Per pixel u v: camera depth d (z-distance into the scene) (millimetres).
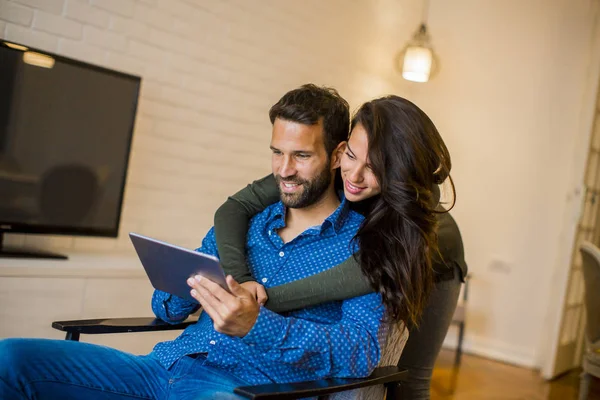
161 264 1537
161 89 3480
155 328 1741
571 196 4516
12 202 2783
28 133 2793
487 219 5012
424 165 1645
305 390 1361
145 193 3484
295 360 1472
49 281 2615
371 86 4816
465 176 5129
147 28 3385
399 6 4984
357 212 1785
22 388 1463
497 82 5031
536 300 4758
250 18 3871
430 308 2146
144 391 1618
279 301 1565
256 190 1866
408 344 2170
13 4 2898
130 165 3402
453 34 5227
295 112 1615
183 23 3537
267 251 1724
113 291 2816
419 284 1622
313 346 1471
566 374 4605
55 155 2883
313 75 4336
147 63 3408
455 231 2186
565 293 4402
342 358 1496
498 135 5004
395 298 1574
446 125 5227
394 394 1638
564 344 4523
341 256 1669
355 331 1537
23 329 2572
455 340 5035
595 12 4617
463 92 5168
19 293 2543
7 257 2631
